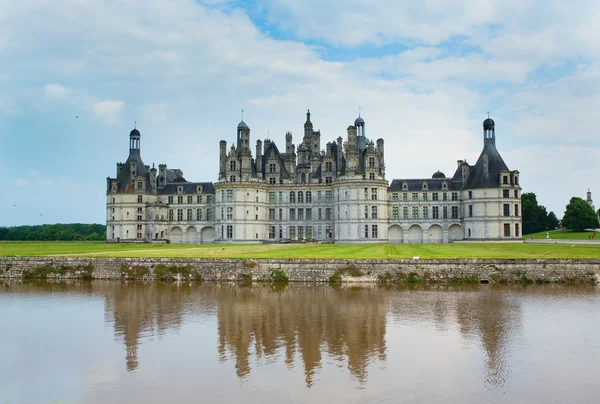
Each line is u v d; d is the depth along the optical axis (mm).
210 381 28953
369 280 61906
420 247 96812
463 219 132500
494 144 130000
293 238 137875
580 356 32844
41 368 31422
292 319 42969
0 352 34562
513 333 38094
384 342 35969
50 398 27031
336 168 138250
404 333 38281
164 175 156250
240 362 32031
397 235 137000
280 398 26578
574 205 163500
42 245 120438
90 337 38062
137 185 147750
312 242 133000
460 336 37406
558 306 47406
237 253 77875
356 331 38938
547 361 31906
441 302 49688
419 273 61562
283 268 63781
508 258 61469
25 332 39688
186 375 29891
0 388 28453
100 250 90000
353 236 126750
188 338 37469
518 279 60750
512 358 32469
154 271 66500
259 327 40438
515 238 124500
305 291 56844
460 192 134250
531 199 180000
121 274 67250
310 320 42562
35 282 65812
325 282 62438
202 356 33250
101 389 28031
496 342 35844
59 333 39312
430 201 135625
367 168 128125
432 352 33688
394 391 27344
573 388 27750
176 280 65688
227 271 64875
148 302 51031
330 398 26500
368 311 45812
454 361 31906
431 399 26344
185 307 48375
